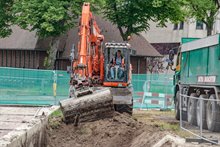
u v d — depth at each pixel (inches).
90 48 1092.5
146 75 1596.9
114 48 1167.6
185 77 1100.5
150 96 1557.6
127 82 1157.1
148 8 2079.2
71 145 818.2
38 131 709.3
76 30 2420.0
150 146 697.0
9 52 2415.1
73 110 880.9
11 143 531.2
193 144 620.4
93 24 1128.8
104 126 870.4
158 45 3048.7
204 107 835.4
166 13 2108.8
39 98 1438.2
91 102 885.2
